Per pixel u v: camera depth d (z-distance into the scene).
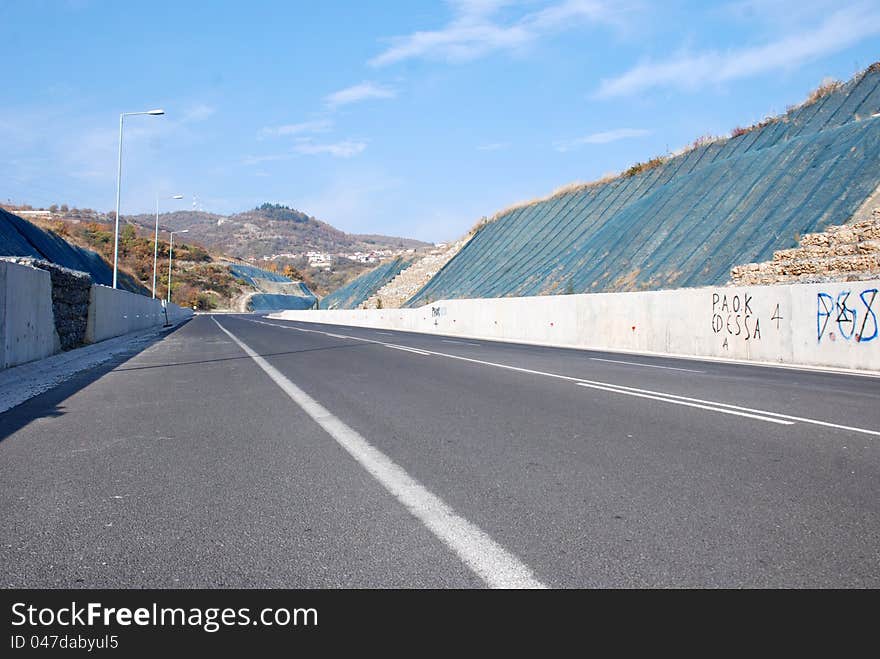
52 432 7.44
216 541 3.88
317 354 19.11
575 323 25.61
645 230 36.44
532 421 7.74
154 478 5.34
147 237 146.62
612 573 3.38
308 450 6.32
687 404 9.04
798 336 16.38
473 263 58.31
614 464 5.62
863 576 3.33
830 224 24.50
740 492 4.77
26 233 49.31
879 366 14.30
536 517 4.25
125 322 32.81
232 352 20.31
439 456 5.98
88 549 3.77
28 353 15.00
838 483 4.98
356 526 4.11
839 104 32.72
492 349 21.75
